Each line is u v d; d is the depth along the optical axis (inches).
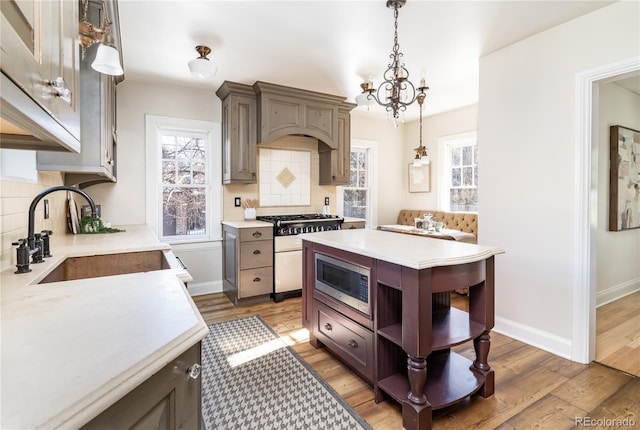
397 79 92.4
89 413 20.2
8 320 33.4
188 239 155.7
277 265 148.4
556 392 79.5
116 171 136.8
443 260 65.4
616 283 151.7
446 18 92.3
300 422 68.7
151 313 35.8
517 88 107.4
